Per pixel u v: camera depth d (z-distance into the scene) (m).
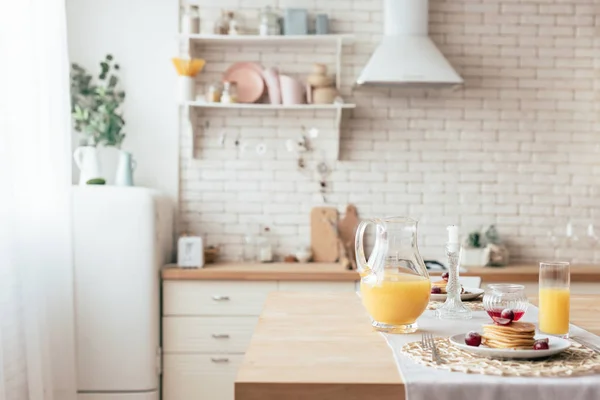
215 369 4.34
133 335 4.16
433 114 4.91
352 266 4.46
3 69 3.28
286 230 4.91
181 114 4.86
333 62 4.91
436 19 4.91
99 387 4.16
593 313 2.61
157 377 4.26
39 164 3.74
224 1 4.88
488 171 4.93
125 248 4.16
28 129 3.58
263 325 2.29
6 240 3.33
